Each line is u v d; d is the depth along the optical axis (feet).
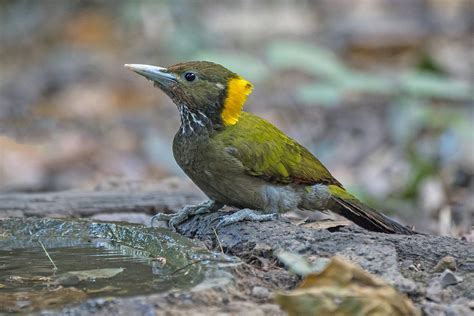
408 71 66.64
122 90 71.77
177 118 67.77
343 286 22.06
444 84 57.36
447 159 53.26
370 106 66.59
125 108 69.82
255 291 23.30
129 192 39.14
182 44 74.69
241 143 31.01
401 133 56.44
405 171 53.78
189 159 31.55
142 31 81.20
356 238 27.78
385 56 77.00
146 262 26.81
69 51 81.05
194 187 41.63
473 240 34.81
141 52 78.33
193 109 31.24
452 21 84.99
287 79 73.20
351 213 33.14
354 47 77.30
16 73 76.74
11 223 30.94
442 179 49.11
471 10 87.92
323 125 64.03
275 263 26.35
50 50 82.02
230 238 29.25
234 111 31.60
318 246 27.09
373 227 33.09
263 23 86.28
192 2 81.30
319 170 32.45
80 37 83.46
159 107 70.13
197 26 77.51
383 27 80.28
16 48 82.79
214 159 30.99
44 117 65.00
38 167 54.44
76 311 21.34
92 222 30.37
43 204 36.83
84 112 67.51
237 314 21.67
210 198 32.63
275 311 22.17
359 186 49.08
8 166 54.03
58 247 29.17
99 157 58.29
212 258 25.29
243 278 24.45
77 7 87.35
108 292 23.77
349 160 58.03
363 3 92.02
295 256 25.39
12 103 68.18
